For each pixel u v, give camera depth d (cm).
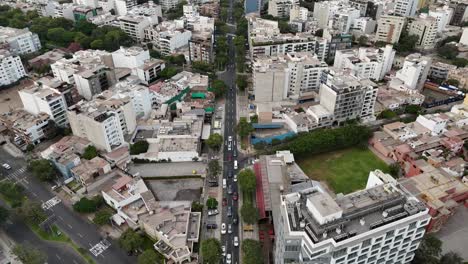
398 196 15662
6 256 19475
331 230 14250
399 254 16288
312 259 13938
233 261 19188
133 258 19438
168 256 18725
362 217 14912
